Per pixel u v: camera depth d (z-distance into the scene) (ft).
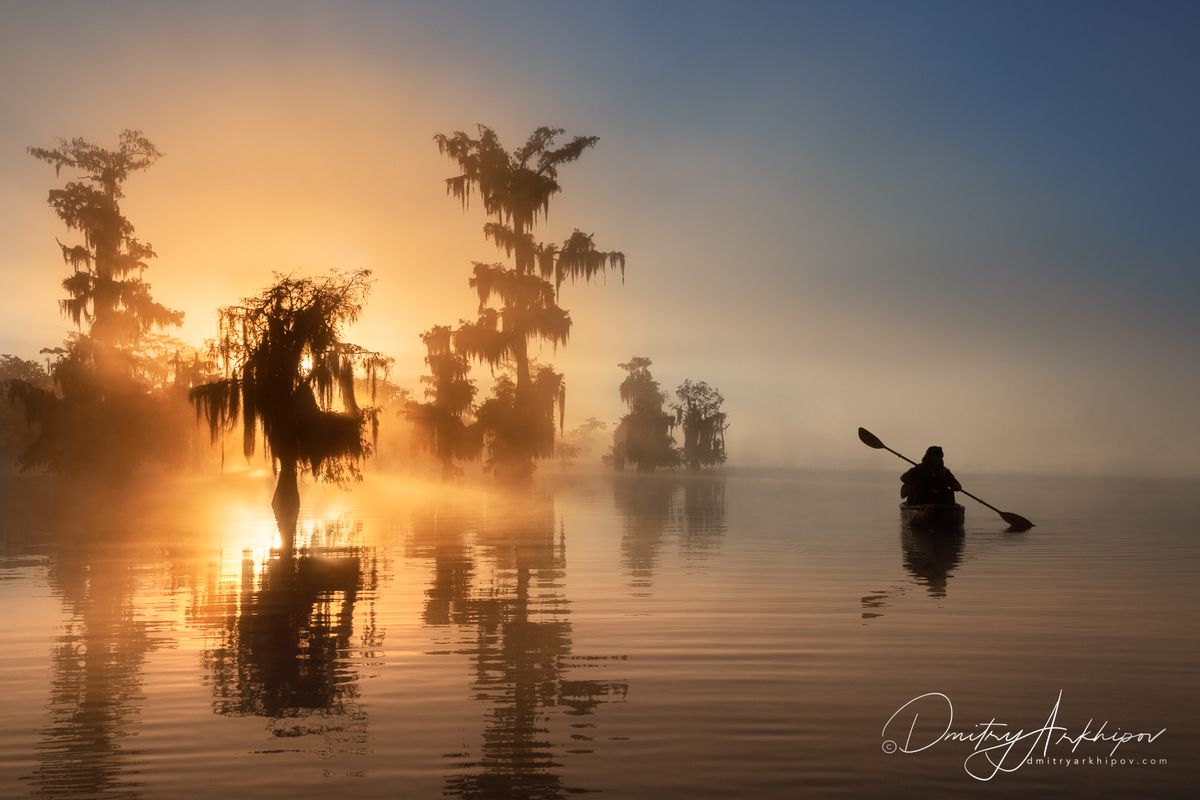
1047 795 18.65
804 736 22.09
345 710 24.50
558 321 186.70
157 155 187.21
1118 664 28.68
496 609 39.24
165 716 24.16
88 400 168.86
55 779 19.66
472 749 21.34
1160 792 18.80
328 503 122.52
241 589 45.93
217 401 79.87
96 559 59.11
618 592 43.45
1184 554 57.47
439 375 183.62
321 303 80.33
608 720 23.38
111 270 181.47
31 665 29.84
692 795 18.61
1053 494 145.79
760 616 36.91
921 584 45.14
